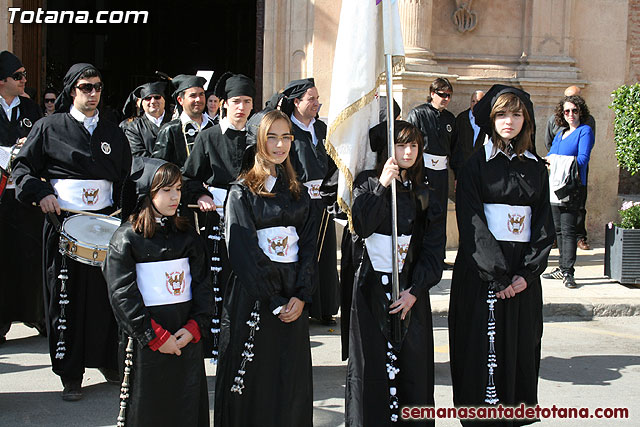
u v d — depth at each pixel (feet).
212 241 19.81
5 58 23.63
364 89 15.46
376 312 15.21
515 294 16.38
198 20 72.18
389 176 15.02
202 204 19.34
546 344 24.54
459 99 37.32
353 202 15.17
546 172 16.87
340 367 21.83
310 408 15.14
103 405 18.71
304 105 23.22
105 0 67.77
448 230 36.73
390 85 15.31
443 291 29.19
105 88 68.80
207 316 14.62
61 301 18.78
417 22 35.32
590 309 27.96
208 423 14.92
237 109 19.88
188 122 21.86
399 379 15.39
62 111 19.88
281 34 36.09
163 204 14.08
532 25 37.29
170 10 71.26
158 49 71.67
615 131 31.27
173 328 14.30
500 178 16.42
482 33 37.63
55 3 64.08
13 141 23.89
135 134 26.89
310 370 15.17
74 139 19.38
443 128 30.50
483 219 16.40
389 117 15.19
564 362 22.66
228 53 72.33
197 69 72.69
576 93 31.76
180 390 14.28
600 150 38.27
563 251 30.25
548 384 20.66
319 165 23.24
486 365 16.30
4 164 21.90
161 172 14.08
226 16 71.97
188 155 21.27
